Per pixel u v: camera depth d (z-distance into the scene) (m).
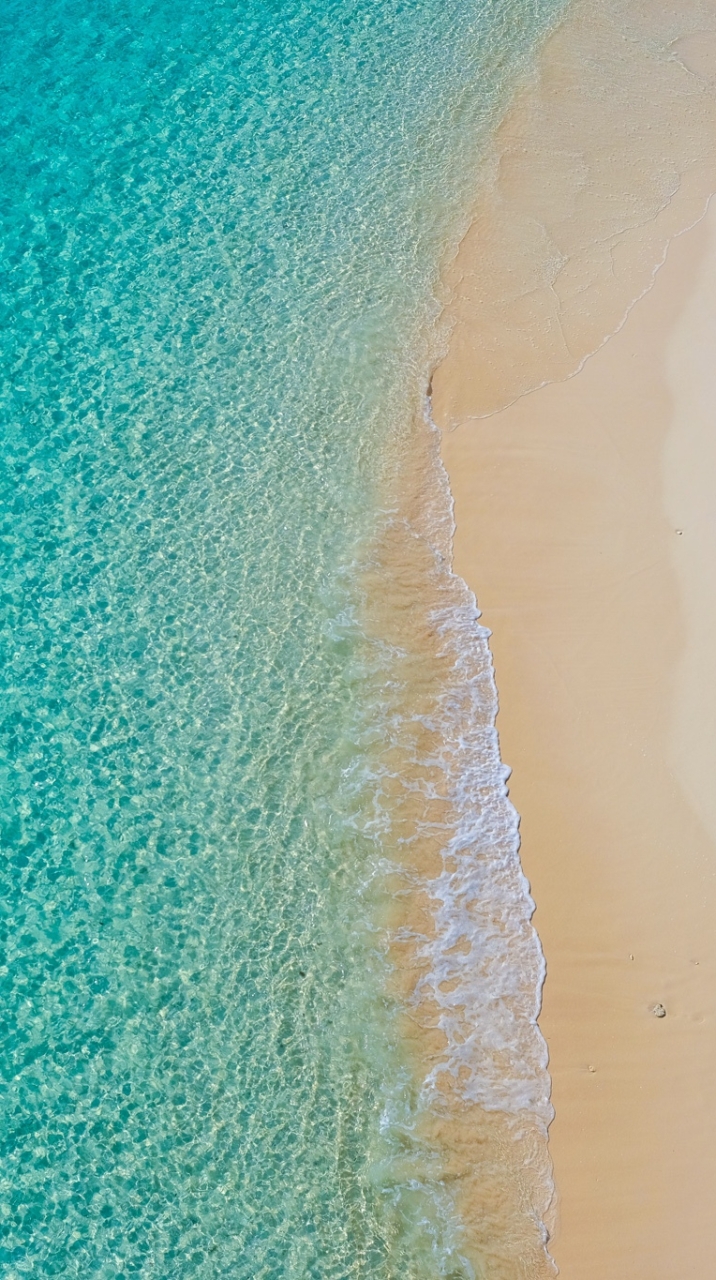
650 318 14.15
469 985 9.73
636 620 11.60
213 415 13.32
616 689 11.20
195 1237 8.73
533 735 11.03
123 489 12.70
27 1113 9.24
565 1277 8.53
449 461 13.02
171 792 10.77
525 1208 8.79
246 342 13.94
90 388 13.49
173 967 9.86
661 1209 8.72
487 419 13.34
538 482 12.74
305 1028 9.53
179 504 12.60
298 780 10.78
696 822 10.35
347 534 12.41
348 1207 8.78
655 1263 8.54
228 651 11.57
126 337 13.95
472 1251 8.62
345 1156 8.98
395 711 11.20
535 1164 8.95
